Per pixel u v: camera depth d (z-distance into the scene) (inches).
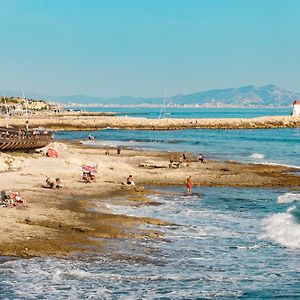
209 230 1467.8
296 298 893.8
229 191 2276.1
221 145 5029.5
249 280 1002.1
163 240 1325.0
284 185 2464.3
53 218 1461.6
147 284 971.9
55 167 2578.7
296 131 7583.7
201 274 1041.5
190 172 2797.7
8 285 942.4
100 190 2080.5
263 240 1349.7
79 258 1118.4
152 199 2004.2
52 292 914.7
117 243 1263.5
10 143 2819.9
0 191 1771.7
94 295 906.7
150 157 3604.8
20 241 1196.5
